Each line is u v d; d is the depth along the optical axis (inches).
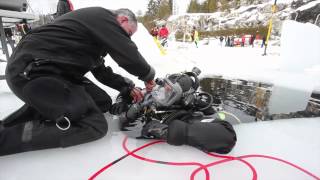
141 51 164.9
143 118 57.8
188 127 44.7
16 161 43.3
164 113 53.6
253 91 92.6
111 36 45.5
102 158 44.1
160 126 47.3
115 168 41.0
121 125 58.0
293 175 38.4
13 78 43.6
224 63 169.0
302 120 61.6
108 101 62.8
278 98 82.7
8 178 38.7
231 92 91.4
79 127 45.2
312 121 60.8
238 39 625.0
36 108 43.4
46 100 42.5
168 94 49.4
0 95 89.8
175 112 51.4
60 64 45.0
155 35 389.4
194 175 38.7
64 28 45.0
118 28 46.8
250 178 37.7
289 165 41.0
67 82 45.9
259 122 60.1
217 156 43.9
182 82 52.6
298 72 128.6
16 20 116.0
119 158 43.9
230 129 44.9
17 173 39.9
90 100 48.4
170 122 47.4
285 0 708.0
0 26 99.4
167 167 40.9
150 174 39.2
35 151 46.3
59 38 44.5
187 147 47.4
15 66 43.1
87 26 45.0
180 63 165.5
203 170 39.8
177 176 38.6
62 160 43.6
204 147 42.9
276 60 182.7
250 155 44.1
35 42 43.8
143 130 49.9
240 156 43.8
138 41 170.1
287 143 48.8
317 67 126.3
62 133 43.2
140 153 45.5
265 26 745.6
